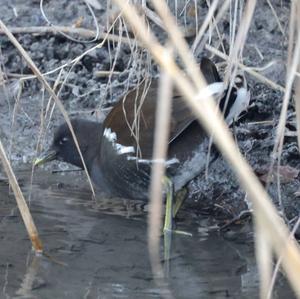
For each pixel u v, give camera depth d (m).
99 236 8.38
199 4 11.04
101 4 12.30
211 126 3.70
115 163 8.92
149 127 8.59
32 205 9.27
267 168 9.59
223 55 9.00
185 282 7.32
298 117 5.00
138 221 8.86
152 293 7.11
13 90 11.64
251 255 7.96
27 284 7.26
